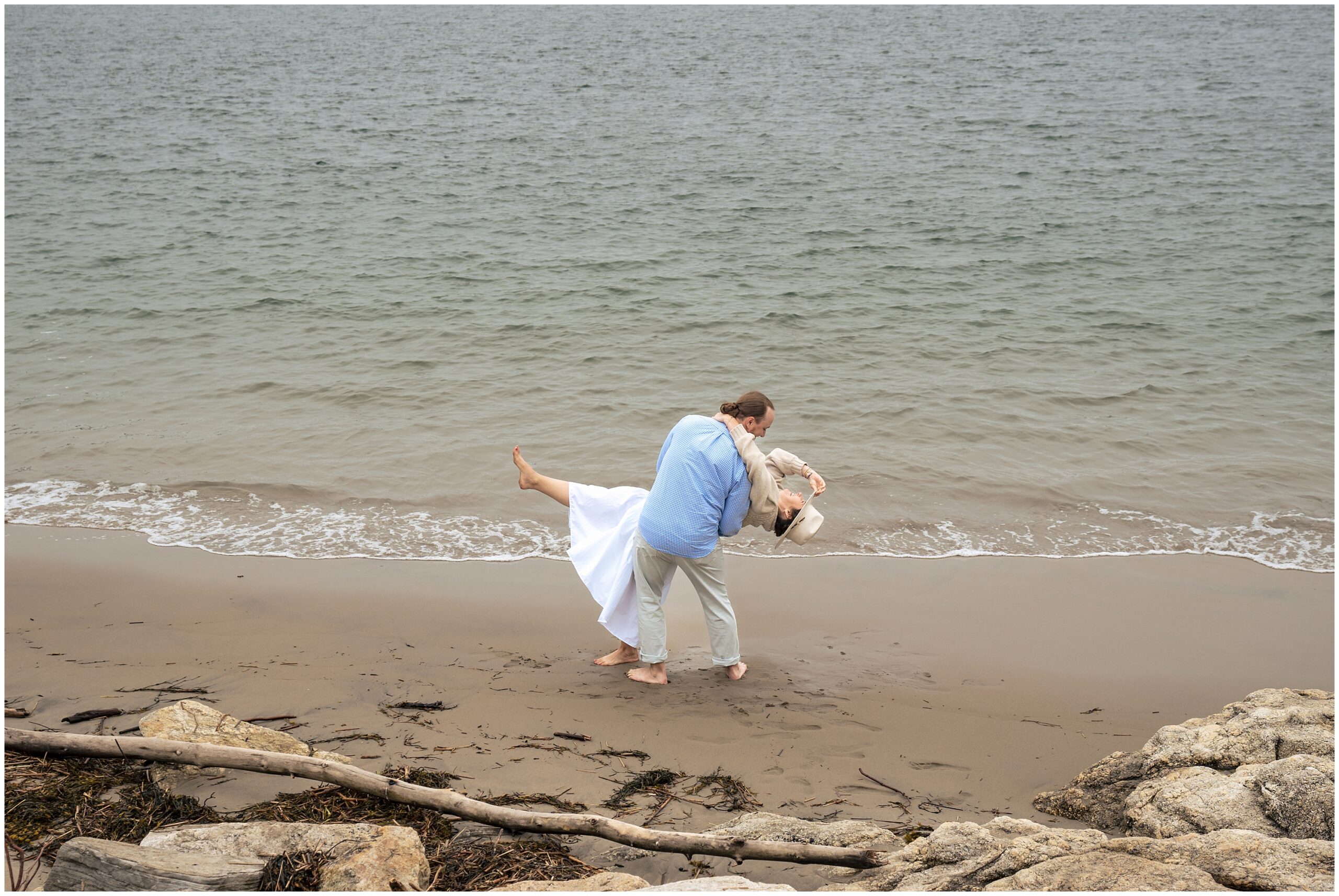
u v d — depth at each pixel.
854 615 5.20
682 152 25.47
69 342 11.14
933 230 17.64
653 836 2.76
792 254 15.98
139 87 36.94
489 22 59.69
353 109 32.53
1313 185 20.77
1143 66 38.72
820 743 3.73
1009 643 4.85
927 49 44.84
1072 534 6.39
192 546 6.02
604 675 4.40
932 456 7.75
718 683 4.33
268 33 55.41
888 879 2.52
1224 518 6.61
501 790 3.22
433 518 6.55
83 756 3.13
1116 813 3.11
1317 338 11.36
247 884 2.39
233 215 19.14
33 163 24.12
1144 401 9.17
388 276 14.56
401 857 2.55
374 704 3.91
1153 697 4.28
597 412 8.80
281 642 4.61
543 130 28.62
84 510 6.58
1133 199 19.92
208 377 9.83
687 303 13.02
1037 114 30.06
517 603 5.29
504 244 16.80
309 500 6.82
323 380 9.73
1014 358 10.62
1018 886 2.31
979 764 3.60
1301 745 3.01
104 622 4.83
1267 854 2.38
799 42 47.66
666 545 4.18
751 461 4.23
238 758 3.04
